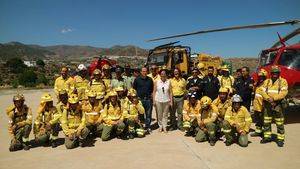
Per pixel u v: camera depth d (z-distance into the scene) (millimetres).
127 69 10953
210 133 8258
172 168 6578
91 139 9234
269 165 6672
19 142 8148
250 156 7289
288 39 11297
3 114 14250
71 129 8352
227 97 8750
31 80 40875
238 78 9703
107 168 6668
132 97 9195
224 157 7250
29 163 7086
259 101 8914
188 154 7527
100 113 9266
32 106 17281
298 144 8234
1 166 6914
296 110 13312
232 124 8133
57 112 8414
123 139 9141
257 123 9094
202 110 8617
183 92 10164
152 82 10164
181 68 18203
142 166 6738
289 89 10414
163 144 8477
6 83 42438
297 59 10453
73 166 6828
